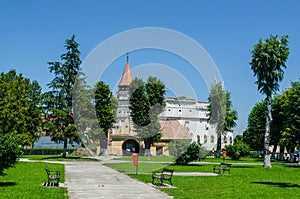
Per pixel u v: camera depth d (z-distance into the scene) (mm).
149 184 18062
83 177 21156
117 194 14562
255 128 61062
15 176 21391
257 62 36688
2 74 35219
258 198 14203
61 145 66688
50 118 45875
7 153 16188
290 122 41938
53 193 14320
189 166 32906
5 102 31484
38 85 52031
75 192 15062
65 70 45406
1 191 14617
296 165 41219
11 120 30828
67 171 25344
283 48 36562
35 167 28891
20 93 33719
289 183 20453
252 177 23969
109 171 24312
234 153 49156
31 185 16969
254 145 64312
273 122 53562
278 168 34625
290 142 42688
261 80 36812
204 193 15383
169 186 17609
